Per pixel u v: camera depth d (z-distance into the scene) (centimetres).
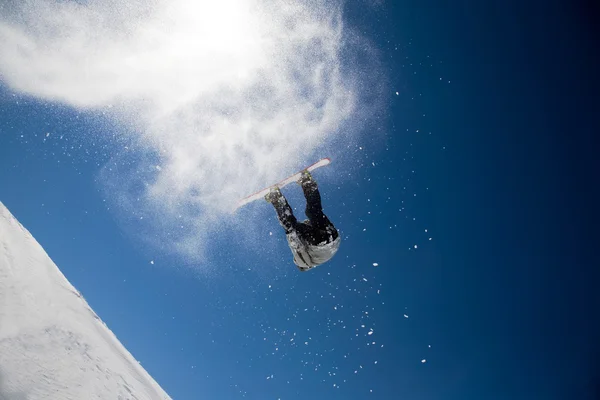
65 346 575
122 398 592
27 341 523
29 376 482
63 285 695
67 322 621
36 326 555
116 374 636
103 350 661
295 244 385
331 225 386
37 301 597
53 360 534
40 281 636
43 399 469
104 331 732
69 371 541
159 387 782
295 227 386
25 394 457
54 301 632
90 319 707
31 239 692
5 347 490
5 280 573
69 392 509
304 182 393
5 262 598
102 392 562
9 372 465
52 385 498
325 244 381
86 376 560
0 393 437
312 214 386
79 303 708
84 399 518
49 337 561
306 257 389
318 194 391
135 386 662
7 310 538
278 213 389
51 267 693
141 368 771
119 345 756
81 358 584
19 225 691
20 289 585
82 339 623
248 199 394
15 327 526
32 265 646
